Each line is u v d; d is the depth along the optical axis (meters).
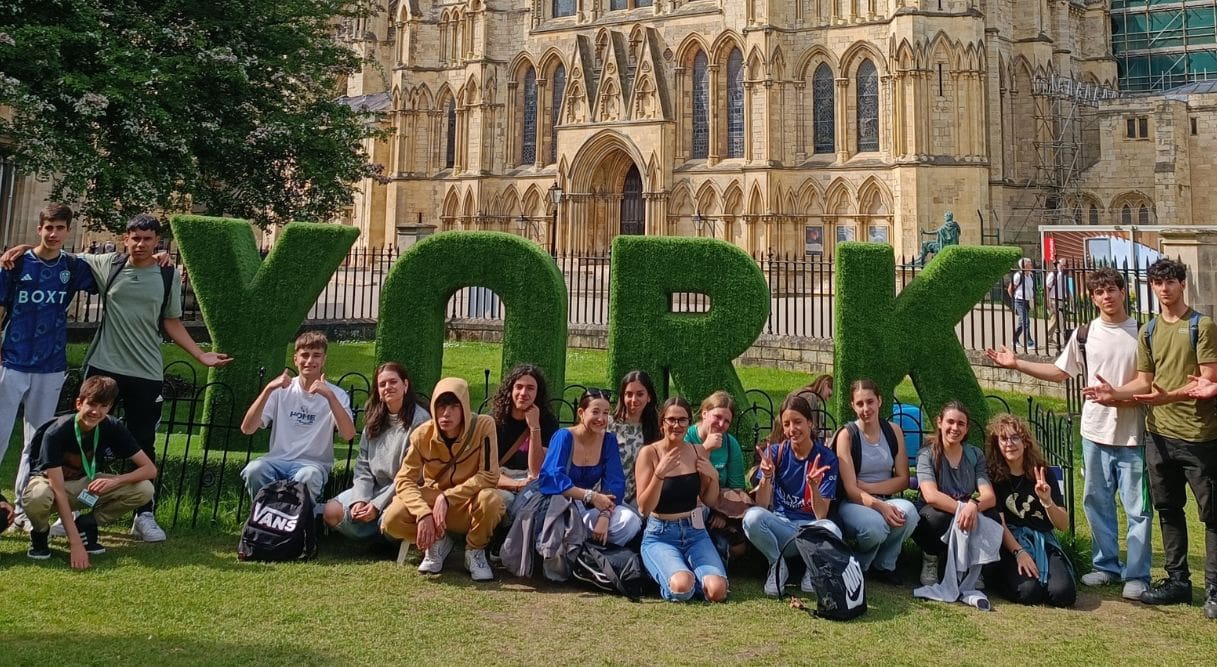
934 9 48.09
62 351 12.17
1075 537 12.41
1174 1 65.88
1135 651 8.89
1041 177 54.09
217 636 8.55
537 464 11.66
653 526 10.80
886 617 9.82
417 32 62.53
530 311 14.28
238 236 14.99
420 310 14.56
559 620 9.44
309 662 8.03
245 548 11.09
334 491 12.79
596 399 11.20
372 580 10.60
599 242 58.06
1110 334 11.26
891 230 49.34
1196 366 10.16
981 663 8.48
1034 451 10.92
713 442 11.26
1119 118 55.06
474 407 21.39
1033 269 27.89
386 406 11.70
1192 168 54.75
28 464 11.16
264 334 14.59
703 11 54.88
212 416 13.71
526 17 60.72
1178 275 10.34
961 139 47.81
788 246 52.12
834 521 11.27
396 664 8.07
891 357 13.35
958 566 10.48
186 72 23.94
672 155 55.31
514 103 60.97
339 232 14.96
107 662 7.79
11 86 20.38
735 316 13.80
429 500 10.95
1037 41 53.97
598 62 58.09
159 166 24.42
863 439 11.54
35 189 31.12
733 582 11.02
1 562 10.54
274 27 28.78
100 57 21.73
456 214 61.41
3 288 11.70
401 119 62.19
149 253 12.40
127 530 12.13
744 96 52.84
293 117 28.86
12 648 7.98
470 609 9.71
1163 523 10.71
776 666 8.27
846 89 51.25
